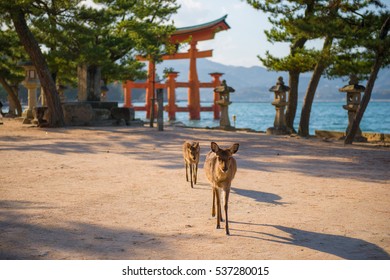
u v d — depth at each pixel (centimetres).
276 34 2902
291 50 2978
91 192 1022
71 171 1309
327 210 870
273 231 729
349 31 2270
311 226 759
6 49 4116
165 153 1756
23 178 1189
